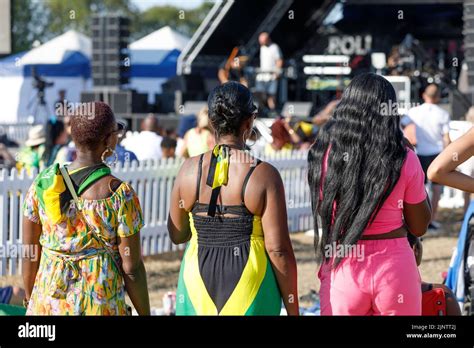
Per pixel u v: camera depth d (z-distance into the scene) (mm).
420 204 3781
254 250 3688
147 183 9688
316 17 22109
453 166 3688
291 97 20422
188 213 3916
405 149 3734
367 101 3742
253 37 21609
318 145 3898
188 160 3887
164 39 22375
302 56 22172
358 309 3762
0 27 9602
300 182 12023
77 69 22516
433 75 19344
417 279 3799
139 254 3748
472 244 5102
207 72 21344
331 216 3781
